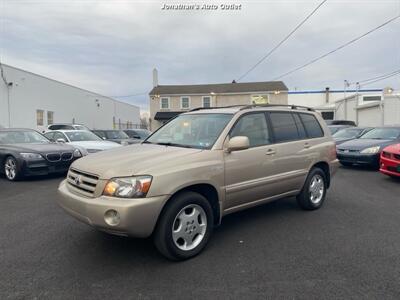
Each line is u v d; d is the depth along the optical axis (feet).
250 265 11.47
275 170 15.64
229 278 10.54
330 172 19.51
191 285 10.11
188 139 14.62
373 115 81.10
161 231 11.34
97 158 12.94
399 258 12.00
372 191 23.70
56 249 12.84
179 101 116.06
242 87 117.91
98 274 10.80
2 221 16.38
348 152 34.88
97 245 13.26
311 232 14.84
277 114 16.78
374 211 18.33
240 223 16.19
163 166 11.53
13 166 27.48
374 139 36.11
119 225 10.50
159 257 12.13
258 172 14.69
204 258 12.07
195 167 12.17
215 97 114.93
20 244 13.35
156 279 10.48
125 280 10.41
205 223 12.53
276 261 11.79
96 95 109.50
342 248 12.96
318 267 11.29
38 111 74.84
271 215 17.56
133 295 9.53
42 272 10.91
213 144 13.38
